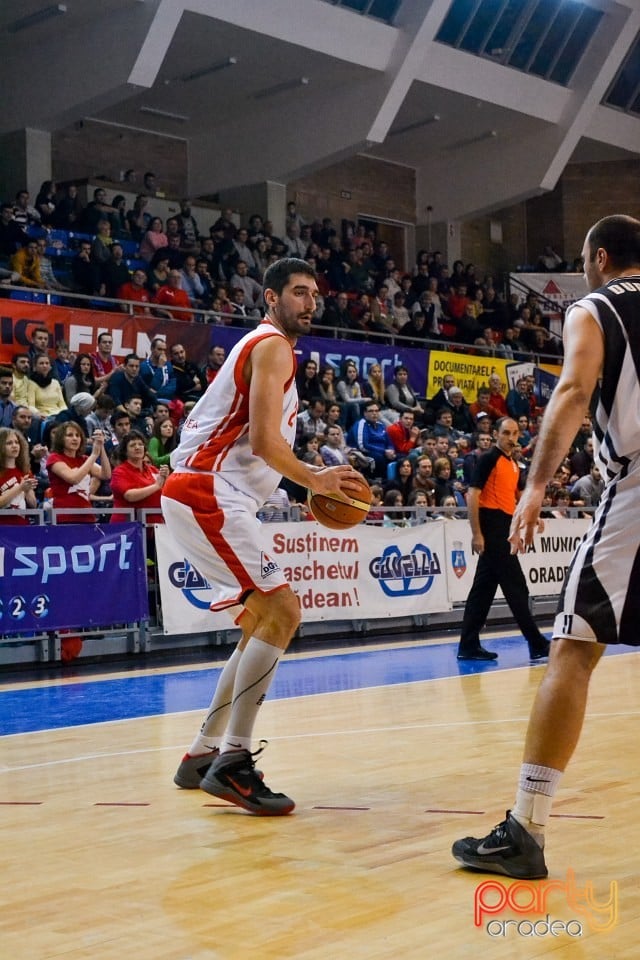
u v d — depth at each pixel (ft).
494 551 28.96
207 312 46.01
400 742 17.16
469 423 52.85
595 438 9.91
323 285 58.65
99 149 63.67
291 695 23.63
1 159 56.80
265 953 7.81
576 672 9.51
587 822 11.53
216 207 64.59
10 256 46.50
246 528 13.20
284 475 12.79
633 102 72.64
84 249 47.24
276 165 63.57
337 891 9.29
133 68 49.90
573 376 9.30
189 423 13.82
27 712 21.74
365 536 36.83
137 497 31.37
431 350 54.03
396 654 31.91
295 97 62.03
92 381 39.86
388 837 11.18
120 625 31.91
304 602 34.94
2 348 39.22
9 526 28.60
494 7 61.62
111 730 19.29
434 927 8.29
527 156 70.08
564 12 64.28
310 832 11.50
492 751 16.12
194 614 32.58
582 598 9.38
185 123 65.36
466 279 66.80
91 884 9.70
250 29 52.49
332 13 54.95
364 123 59.36
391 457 45.42
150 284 49.24
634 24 65.77
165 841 11.23
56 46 52.95
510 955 7.66
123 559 30.99
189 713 21.30
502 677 25.85
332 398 47.52
